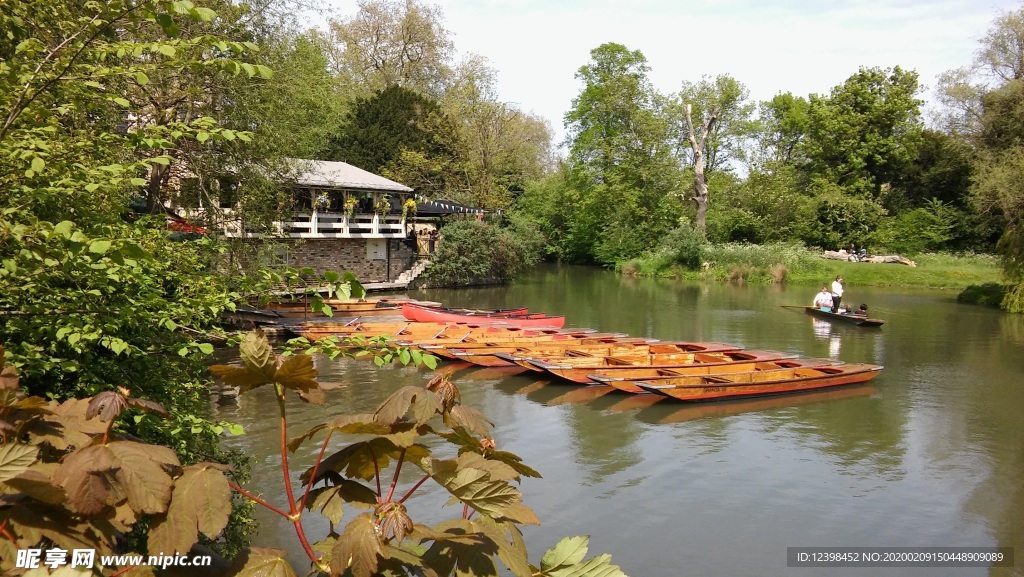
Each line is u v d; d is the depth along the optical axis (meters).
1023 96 40.38
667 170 45.44
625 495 8.84
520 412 12.39
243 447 9.85
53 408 2.18
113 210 5.23
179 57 4.40
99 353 5.36
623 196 45.41
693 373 14.30
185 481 1.90
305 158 21.25
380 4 45.66
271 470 9.08
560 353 16.17
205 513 1.85
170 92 15.08
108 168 4.18
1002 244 29.17
